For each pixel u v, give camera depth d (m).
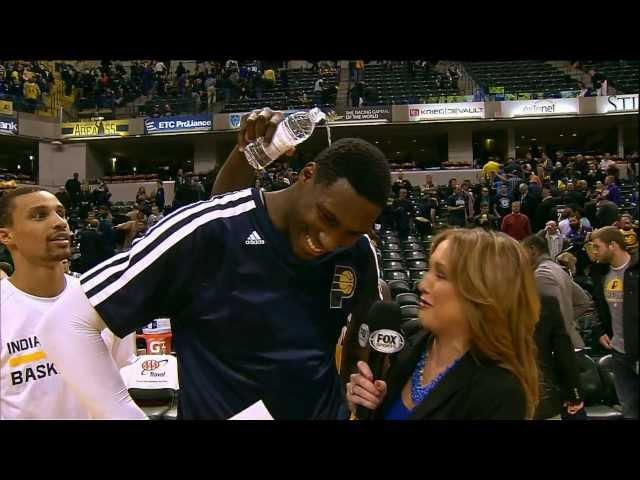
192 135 18.69
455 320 1.03
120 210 14.71
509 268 0.99
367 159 0.92
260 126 1.08
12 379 1.49
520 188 10.93
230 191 1.21
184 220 0.98
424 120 17.91
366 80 20.12
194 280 0.98
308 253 1.00
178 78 20.56
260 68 20.66
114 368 0.98
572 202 10.41
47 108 18.83
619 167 15.39
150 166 21.80
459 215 11.13
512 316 0.98
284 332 1.00
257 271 0.99
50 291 1.60
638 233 6.09
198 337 1.00
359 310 1.17
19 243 1.56
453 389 1.00
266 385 0.99
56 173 18.84
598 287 3.70
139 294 0.95
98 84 20.31
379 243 9.09
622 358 3.39
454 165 17.42
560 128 19.08
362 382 1.13
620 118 17.62
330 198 0.92
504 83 19.17
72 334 0.93
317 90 18.94
